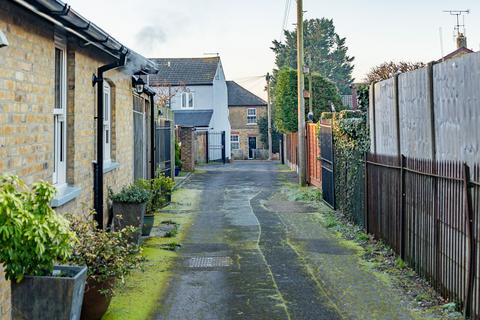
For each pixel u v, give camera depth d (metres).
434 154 6.57
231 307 6.11
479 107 5.29
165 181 13.05
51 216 4.07
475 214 5.32
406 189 7.68
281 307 6.09
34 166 5.87
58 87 7.43
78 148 7.82
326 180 14.95
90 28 6.62
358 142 10.91
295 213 13.37
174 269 7.79
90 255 5.00
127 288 6.78
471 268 5.35
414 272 7.31
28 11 5.48
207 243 9.71
